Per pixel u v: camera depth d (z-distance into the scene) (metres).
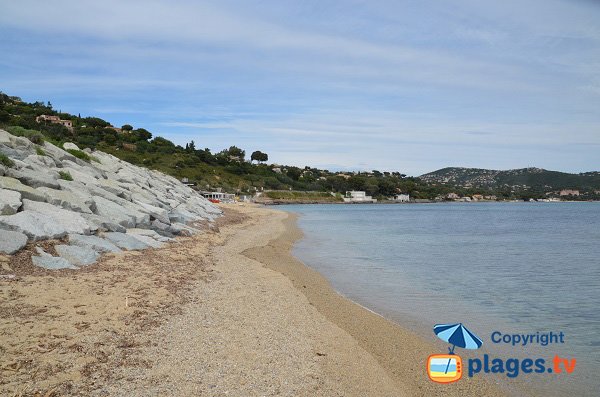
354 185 170.12
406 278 19.34
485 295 16.66
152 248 17.75
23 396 6.17
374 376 8.66
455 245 33.41
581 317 13.91
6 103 106.94
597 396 8.60
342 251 27.58
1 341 7.64
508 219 74.88
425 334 11.75
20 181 16.27
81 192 18.38
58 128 96.56
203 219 33.44
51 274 11.50
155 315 10.25
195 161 131.00
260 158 186.50
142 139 131.75
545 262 25.34
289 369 8.27
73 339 8.20
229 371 7.84
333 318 12.36
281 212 70.88
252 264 18.78
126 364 7.58
